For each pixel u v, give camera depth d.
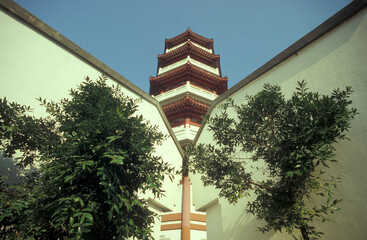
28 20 8.70
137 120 5.36
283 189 5.35
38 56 8.71
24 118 5.60
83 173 4.84
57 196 4.65
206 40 37.72
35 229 4.39
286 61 9.23
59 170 4.64
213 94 29.52
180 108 26.11
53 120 6.25
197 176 13.12
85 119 5.39
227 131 6.60
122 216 4.86
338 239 5.82
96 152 4.81
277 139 5.38
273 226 5.55
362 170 5.78
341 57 7.22
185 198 17.84
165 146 13.20
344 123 4.93
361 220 5.51
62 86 9.05
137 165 5.25
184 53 34.38
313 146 4.73
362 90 6.34
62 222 4.21
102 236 4.96
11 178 6.66
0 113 5.42
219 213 10.84
